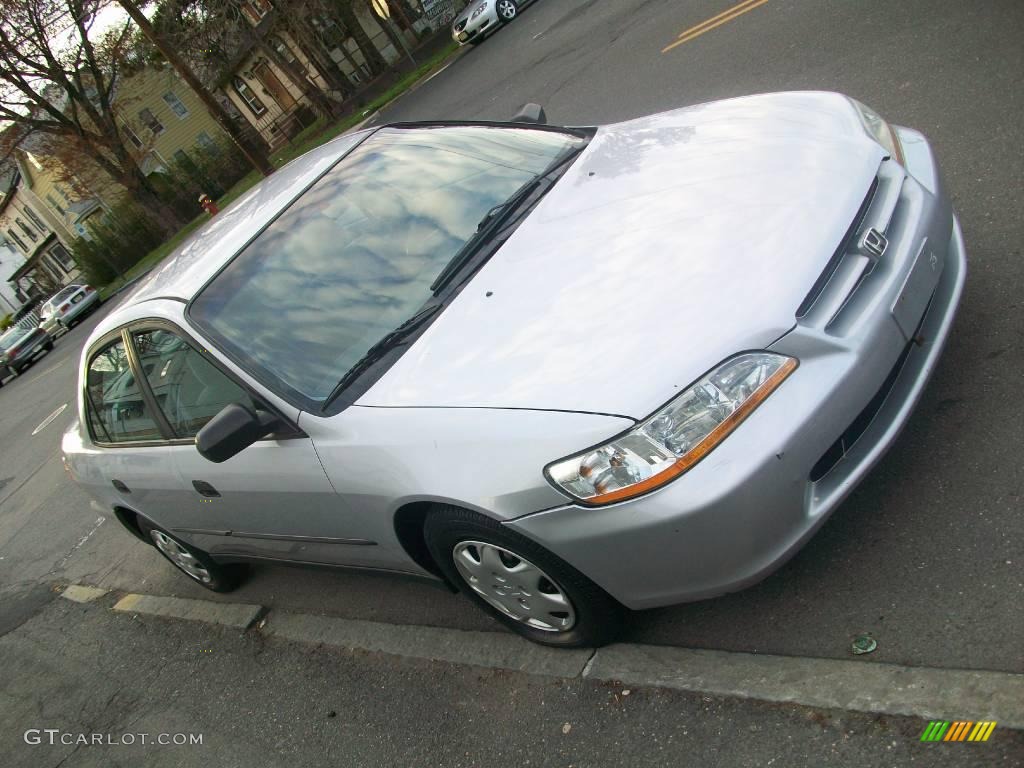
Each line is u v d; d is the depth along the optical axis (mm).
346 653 3523
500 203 3213
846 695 2119
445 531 2590
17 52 29219
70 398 13250
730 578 2174
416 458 2441
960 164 4156
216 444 2635
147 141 43219
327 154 3779
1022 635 2031
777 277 2252
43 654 4980
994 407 2666
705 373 2104
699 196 2678
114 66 32594
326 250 3221
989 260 3363
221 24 27297
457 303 2740
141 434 3719
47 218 52438
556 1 19766
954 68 5156
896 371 2355
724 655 2438
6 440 12992
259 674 3723
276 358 2936
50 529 7180
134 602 5074
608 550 2227
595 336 2311
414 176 3479
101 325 3873
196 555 4301
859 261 2348
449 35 29219
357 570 3322
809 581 2498
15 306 63750
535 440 2193
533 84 12469
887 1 6961
